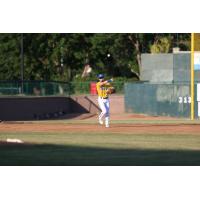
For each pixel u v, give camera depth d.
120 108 131.00
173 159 41.06
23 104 116.00
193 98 100.25
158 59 135.88
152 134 61.03
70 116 123.38
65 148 47.56
